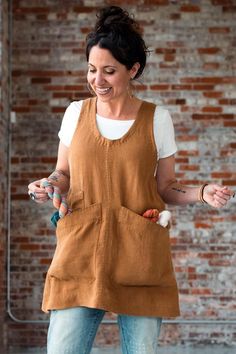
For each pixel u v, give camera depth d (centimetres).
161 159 246
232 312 687
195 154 704
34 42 711
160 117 241
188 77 709
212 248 694
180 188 246
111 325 678
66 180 250
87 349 233
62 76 709
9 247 693
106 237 230
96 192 234
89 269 231
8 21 705
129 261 230
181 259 693
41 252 695
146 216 233
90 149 235
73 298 230
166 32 712
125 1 715
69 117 246
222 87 708
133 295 232
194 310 688
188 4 713
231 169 702
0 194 656
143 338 231
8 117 701
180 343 681
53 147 705
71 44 712
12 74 709
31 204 698
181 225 696
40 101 708
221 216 696
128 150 234
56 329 231
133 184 234
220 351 658
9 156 700
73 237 232
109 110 239
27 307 690
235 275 690
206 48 709
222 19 711
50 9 713
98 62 228
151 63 710
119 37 227
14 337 686
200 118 706
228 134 705
